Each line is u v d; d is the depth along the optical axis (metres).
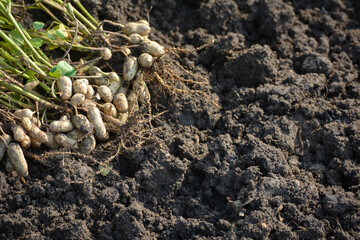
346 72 1.28
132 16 1.30
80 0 1.27
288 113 1.23
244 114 1.24
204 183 1.18
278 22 1.31
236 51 1.29
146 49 1.20
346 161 1.19
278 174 1.17
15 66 1.21
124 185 1.16
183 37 1.31
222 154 1.19
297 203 1.15
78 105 1.16
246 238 1.12
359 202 1.15
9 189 1.14
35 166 1.16
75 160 1.16
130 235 1.12
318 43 1.32
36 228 1.13
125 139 1.17
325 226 1.14
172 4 1.33
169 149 1.20
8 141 1.14
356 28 1.35
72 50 1.24
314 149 1.21
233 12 1.32
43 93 1.20
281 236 1.13
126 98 1.19
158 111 1.23
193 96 1.23
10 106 1.17
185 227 1.14
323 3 1.36
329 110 1.23
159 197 1.17
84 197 1.15
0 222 1.12
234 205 1.15
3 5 1.17
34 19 1.27
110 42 1.22
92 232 1.14
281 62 1.29
